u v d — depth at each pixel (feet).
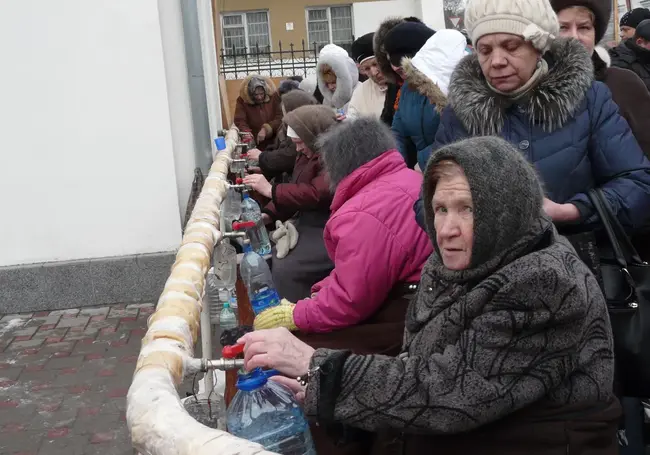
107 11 21.89
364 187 9.43
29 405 16.26
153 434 3.84
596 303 5.78
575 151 8.47
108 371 17.93
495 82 8.45
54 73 21.98
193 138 24.20
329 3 61.93
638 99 9.53
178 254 7.54
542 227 5.81
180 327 5.45
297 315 9.19
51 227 22.62
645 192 8.39
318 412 5.84
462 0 40.22
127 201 22.70
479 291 5.64
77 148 22.36
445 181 5.85
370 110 18.40
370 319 9.20
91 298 22.85
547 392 5.63
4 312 22.61
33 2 21.63
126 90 22.25
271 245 16.76
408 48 13.99
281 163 19.31
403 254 8.89
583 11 9.71
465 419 5.50
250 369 6.12
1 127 22.08
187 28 23.50
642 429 10.07
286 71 54.90
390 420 5.67
